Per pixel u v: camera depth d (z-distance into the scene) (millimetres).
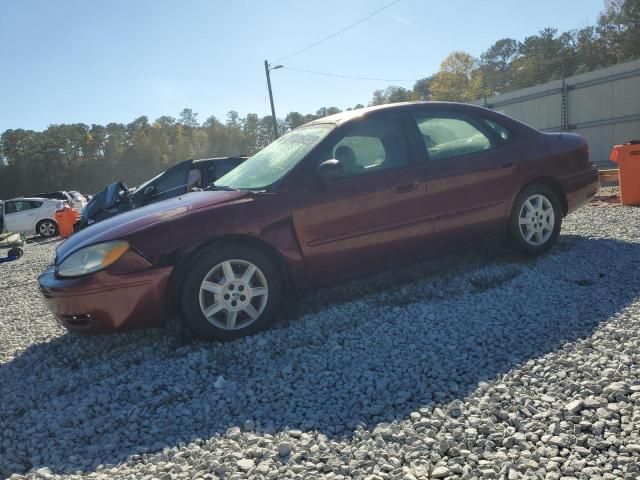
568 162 5086
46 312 5379
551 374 2812
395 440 2383
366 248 4129
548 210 4984
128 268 3514
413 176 4289
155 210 3971
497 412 2494
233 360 3451
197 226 3646
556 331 3369
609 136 19438
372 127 4344
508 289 4184
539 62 80750
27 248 14320
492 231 4699
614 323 3346
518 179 4766
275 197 3879
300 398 2877
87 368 3605
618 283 4074
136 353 3719
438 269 4910
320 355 3391
